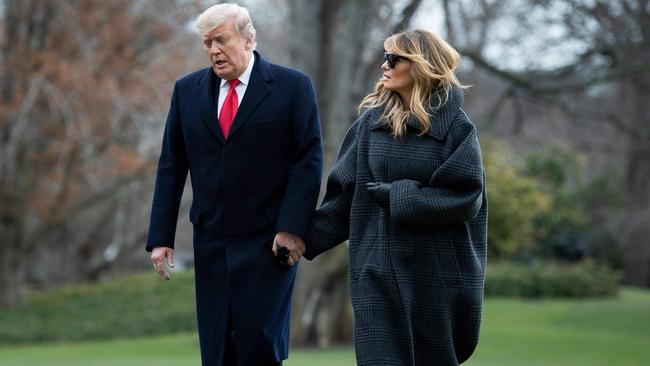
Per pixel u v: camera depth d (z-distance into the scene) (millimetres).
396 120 6609
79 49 28578
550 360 21828
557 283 38500
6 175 29750
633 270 49938
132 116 26641
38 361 20125
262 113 7004
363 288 6598
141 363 18672
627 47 22016
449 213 6391
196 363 18516
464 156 6430
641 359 22516
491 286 39000
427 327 6566
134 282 38312
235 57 6898
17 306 34531
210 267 7172
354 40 21875
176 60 28375
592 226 46406
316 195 6988
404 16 21266
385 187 6516
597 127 33219
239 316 7047
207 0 28094
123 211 45969
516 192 36125
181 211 43312
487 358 22188
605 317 31797
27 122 28516
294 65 22266
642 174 47656
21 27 29172
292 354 21391
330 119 21859
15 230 33750
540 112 26359
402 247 6555
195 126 7098
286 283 7152
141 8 29062
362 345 6488
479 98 27000
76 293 37062
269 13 38125
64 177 29578
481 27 24188
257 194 7047
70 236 45500
